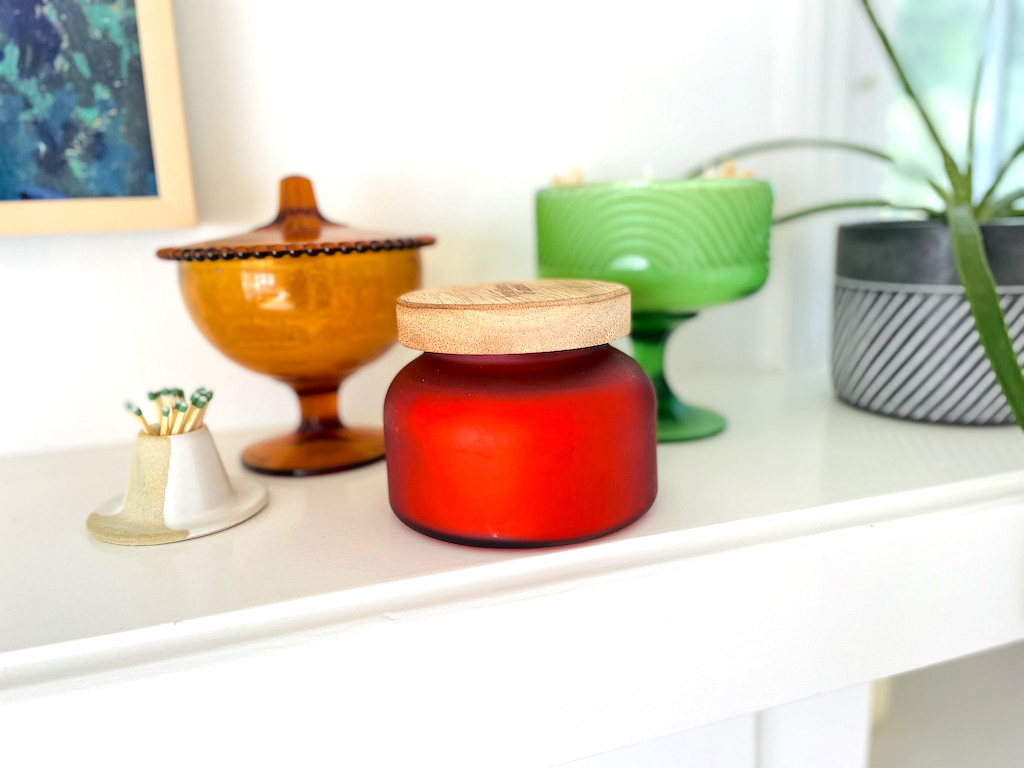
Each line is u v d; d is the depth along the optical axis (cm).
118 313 52
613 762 38
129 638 28
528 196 60
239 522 38
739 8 64
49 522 40
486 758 31
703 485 40
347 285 41
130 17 46
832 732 44
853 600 36
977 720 60
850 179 72
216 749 28
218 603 30
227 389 56
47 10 45
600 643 32
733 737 40
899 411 50
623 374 33
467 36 56
